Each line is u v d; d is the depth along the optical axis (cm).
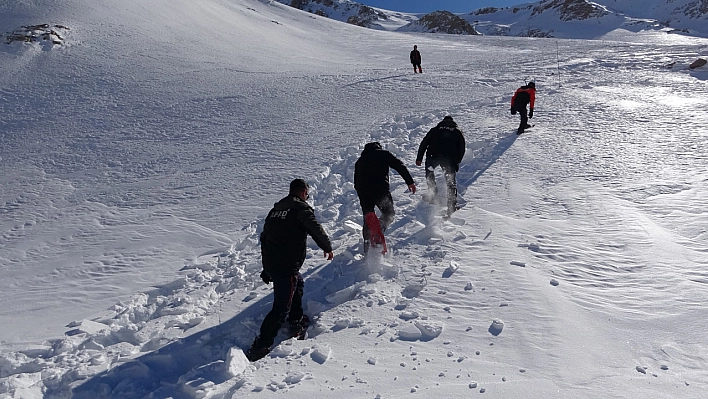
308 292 475
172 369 366
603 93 1345
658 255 459
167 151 1070
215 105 1416
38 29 2041
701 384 276
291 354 351
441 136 629
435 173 802
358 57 2955
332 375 314
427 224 593
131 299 498
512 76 1747
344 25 5022
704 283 400
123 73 1761
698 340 322
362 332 370
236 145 1075
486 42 3988
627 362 304
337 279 488
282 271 393
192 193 827
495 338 341
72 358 389
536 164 775
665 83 1473
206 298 489
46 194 873
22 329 446
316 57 2664
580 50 2636
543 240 508
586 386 280
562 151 827
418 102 1342
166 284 532
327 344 357
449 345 338
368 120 1191
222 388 312
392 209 535
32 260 618
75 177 954
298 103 1407
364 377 308
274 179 858
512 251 482
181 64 1930
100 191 872
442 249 508
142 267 582
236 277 530
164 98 1498
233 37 2722
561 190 654
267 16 4562
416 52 1933
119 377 352
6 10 2234
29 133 1241
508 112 1162
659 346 319
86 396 334
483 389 283
